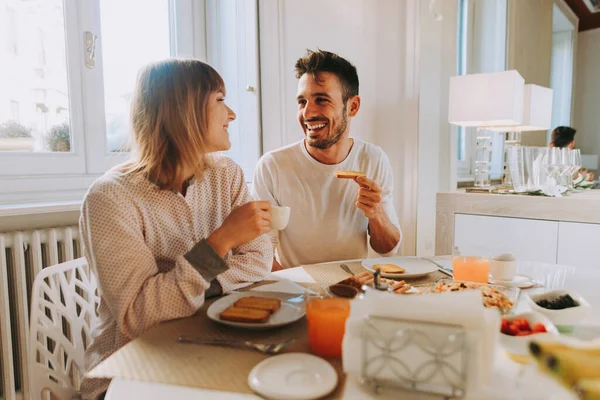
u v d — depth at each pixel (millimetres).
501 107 2178
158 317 781
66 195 1724
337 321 622
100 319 924
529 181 2219
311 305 665
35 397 921
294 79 2328
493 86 2193
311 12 2387
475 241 2234
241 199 1169
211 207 1104
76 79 1740
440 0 2729
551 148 2164
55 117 1706
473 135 3404
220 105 1004
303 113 1486
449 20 2828
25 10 1597
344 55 2584
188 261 820
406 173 2670
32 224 1555
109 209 833
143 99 944
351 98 1516
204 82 960
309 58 1469
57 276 1090
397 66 2662
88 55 1763
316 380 537
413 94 2611
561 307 736
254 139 2352
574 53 4141
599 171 3980
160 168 931
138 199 909
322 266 1215
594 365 380
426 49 2645
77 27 1729
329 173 1545
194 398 522
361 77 2676
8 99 1578
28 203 1588
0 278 1347
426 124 2703
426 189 2758
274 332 731
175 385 551
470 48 3400
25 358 1415
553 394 417
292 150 1605
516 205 2096
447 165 2908
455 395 485
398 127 2697
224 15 2348
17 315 1415
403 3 2598
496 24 3541
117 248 808
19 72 1599
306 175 1559
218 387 545
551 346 410
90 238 827
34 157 1629
